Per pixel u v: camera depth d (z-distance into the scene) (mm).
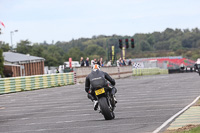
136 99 67875
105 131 34281
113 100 42406
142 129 34406
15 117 51062
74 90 104438
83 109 55969
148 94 77375
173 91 82125
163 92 80625
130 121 40188
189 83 108688
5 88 107750
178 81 122312
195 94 72688
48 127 39562
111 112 43188
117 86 109250
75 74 147875
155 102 60938
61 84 136375
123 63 199375
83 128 37125
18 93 107062
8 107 66688
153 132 32062
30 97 88500
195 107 50688
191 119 39656
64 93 94938
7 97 92688
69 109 57250
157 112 47469
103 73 42844
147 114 45906
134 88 97375
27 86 117688
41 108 61656
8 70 188250
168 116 42906
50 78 130000
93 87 41875
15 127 41188
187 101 60344
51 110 57469
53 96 87188
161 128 34156
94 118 44969
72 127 38375
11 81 110750
